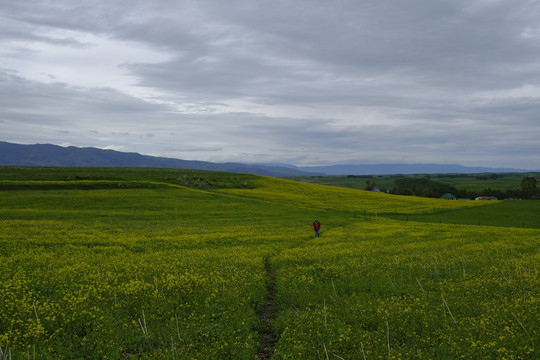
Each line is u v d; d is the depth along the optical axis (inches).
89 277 757.9
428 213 2992.1
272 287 802.2
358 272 866.8
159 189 3245.6
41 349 433.1
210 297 644.7
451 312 575.8
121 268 864.3
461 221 2613.2
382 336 490.0
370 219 2507.4
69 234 1391.5
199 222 1952.5
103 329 493.7
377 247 1278.3
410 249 1232.2
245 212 2409.0
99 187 3152.1
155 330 507.2
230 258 1043.3
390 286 739.4
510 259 990.4
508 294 658.2
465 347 439.2
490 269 868.0
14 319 507.5
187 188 3467.0
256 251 1189.7
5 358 396.5
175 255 1080.2
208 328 509.4
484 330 484.4
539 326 497.0
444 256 1079.6
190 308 599.8
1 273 766.5
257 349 478.3
